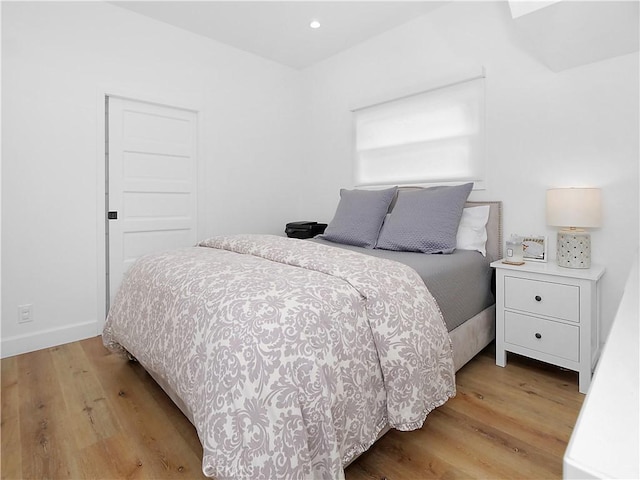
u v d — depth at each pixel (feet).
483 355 7.43
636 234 6.38
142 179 9.52
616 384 1.40
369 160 10.82
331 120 11.84
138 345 5.24
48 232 8.00
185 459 4.41
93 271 8.63
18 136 7.55
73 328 8.38
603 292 6.72
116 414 5.34
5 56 7.35
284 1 8.69
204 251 6.34
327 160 12.05
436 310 4.79
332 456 3.23
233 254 5.92
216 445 3.12
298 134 12.85
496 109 8.07
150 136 9.61
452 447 4.59
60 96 8.04
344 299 3.93
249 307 3.60
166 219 9.96
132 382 6.31
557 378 6.41
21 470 4.23
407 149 9.86
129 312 5.75
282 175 12.46
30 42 7.63
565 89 7.09
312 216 12.66
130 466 4.30
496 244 7.82
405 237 7.43
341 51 11.32
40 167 7.84
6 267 7.53
